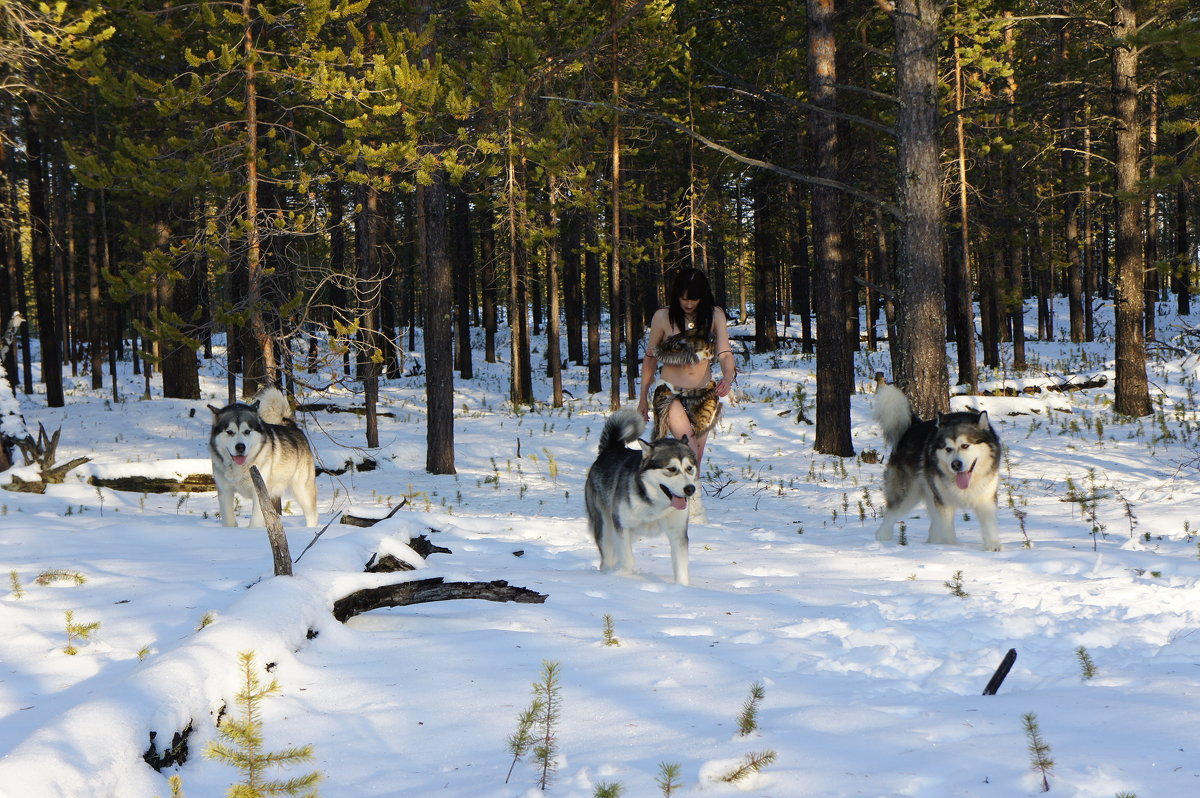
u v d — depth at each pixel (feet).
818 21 51.21
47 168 77.82
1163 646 14.01
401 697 11.30
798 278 137.18
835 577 21.08
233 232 37.96
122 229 92.68
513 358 85.81
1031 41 79.15
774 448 56.49
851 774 8.39
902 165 41.81
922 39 40.96
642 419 23.80
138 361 117.70
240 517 31.55
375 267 55.36
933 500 27.07
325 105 41.04
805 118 76.64
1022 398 63.62
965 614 16.79
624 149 75.82
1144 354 58.54
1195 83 59.16
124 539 22.86
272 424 29.01
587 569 22.77
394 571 17.48
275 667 11.94
